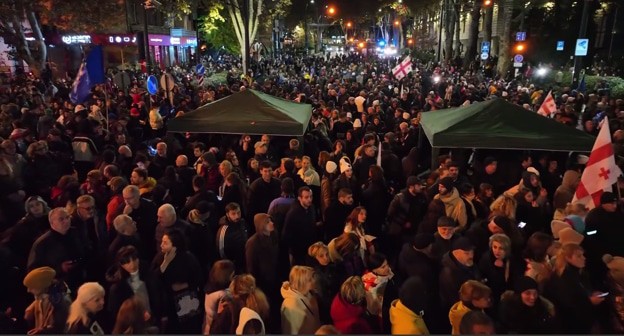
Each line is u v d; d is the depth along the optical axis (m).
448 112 10.02
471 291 3.99
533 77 30.25
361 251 5.45
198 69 26.58
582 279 4.69
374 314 4.69
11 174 7.02
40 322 3.95
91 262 5.66
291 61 51.72
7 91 16.66
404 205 6.80
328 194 7.18
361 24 106.69
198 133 10.34
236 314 4.07
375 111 13.21
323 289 4.67
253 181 7.57
